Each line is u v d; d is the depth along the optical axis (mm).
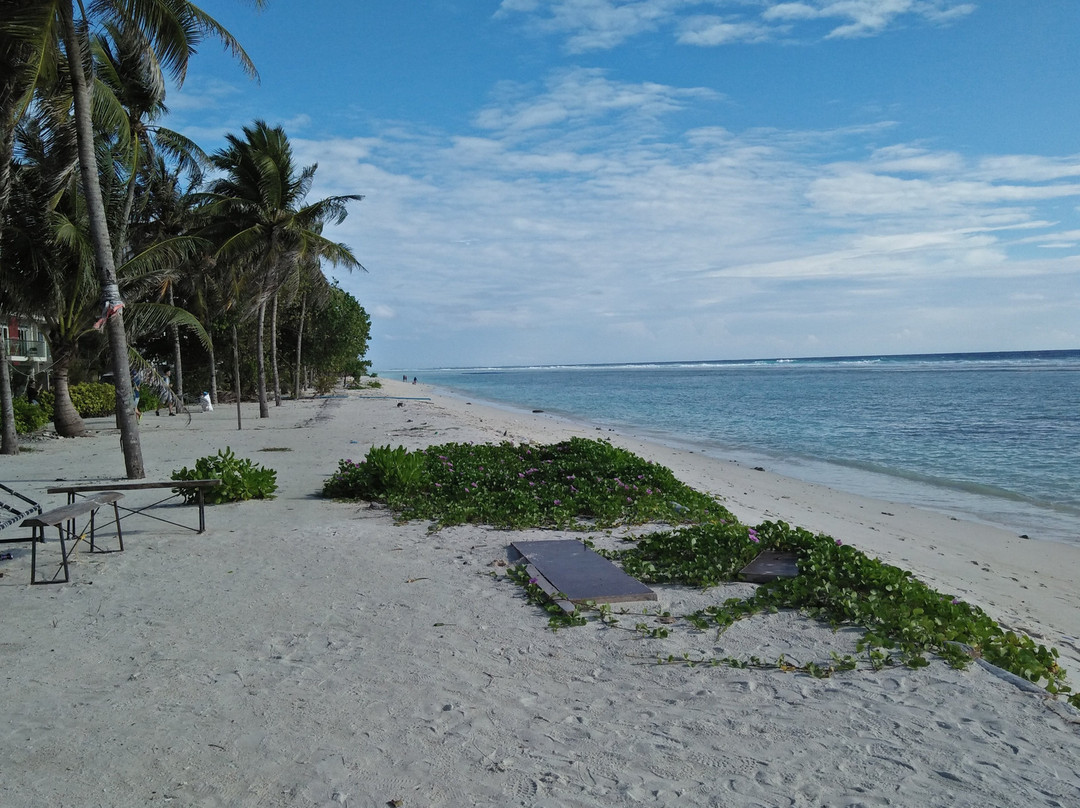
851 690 4473
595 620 5820
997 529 12156
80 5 13742
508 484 11656
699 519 9562
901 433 26625
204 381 44750
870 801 3289
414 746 3857
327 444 20484
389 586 6812
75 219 20812
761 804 3279
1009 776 3480
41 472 15430
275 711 4277
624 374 152000
